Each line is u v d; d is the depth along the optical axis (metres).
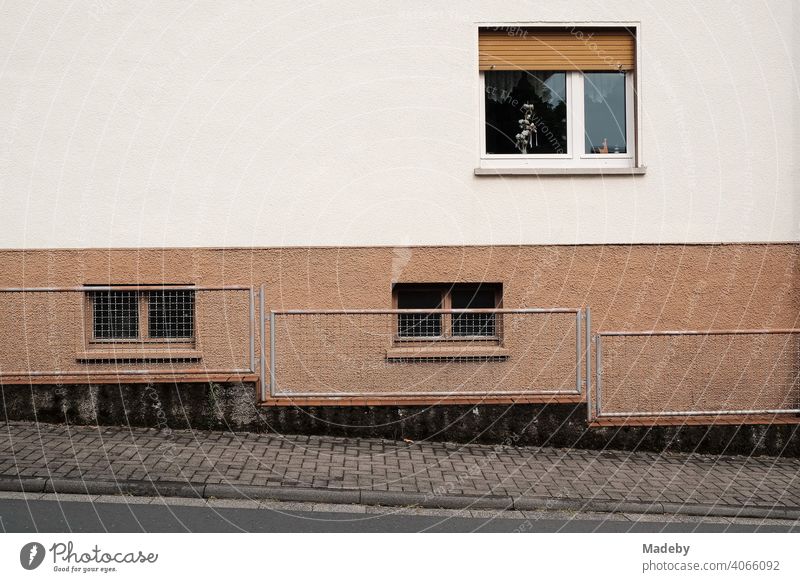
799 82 11.31
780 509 8.14
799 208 11.34
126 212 10.95
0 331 10.02
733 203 11.34
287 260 11.05
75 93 10.90
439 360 10.10
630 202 11.26
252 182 11.05
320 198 11.08
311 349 10.05
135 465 8.44
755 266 11.33
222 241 11.02
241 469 8.54
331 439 9.92
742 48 11.30
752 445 10.18
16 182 10.84
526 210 11.20
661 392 10.22
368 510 7.82
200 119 11.01
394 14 11.11
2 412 9.91
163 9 10.97
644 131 11.29
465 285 11.32
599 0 11.20
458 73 11.15
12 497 7.63
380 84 11.12
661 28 11.26
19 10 10.84
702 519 7.99
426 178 11.15
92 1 10.90
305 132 11.08
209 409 9.99
